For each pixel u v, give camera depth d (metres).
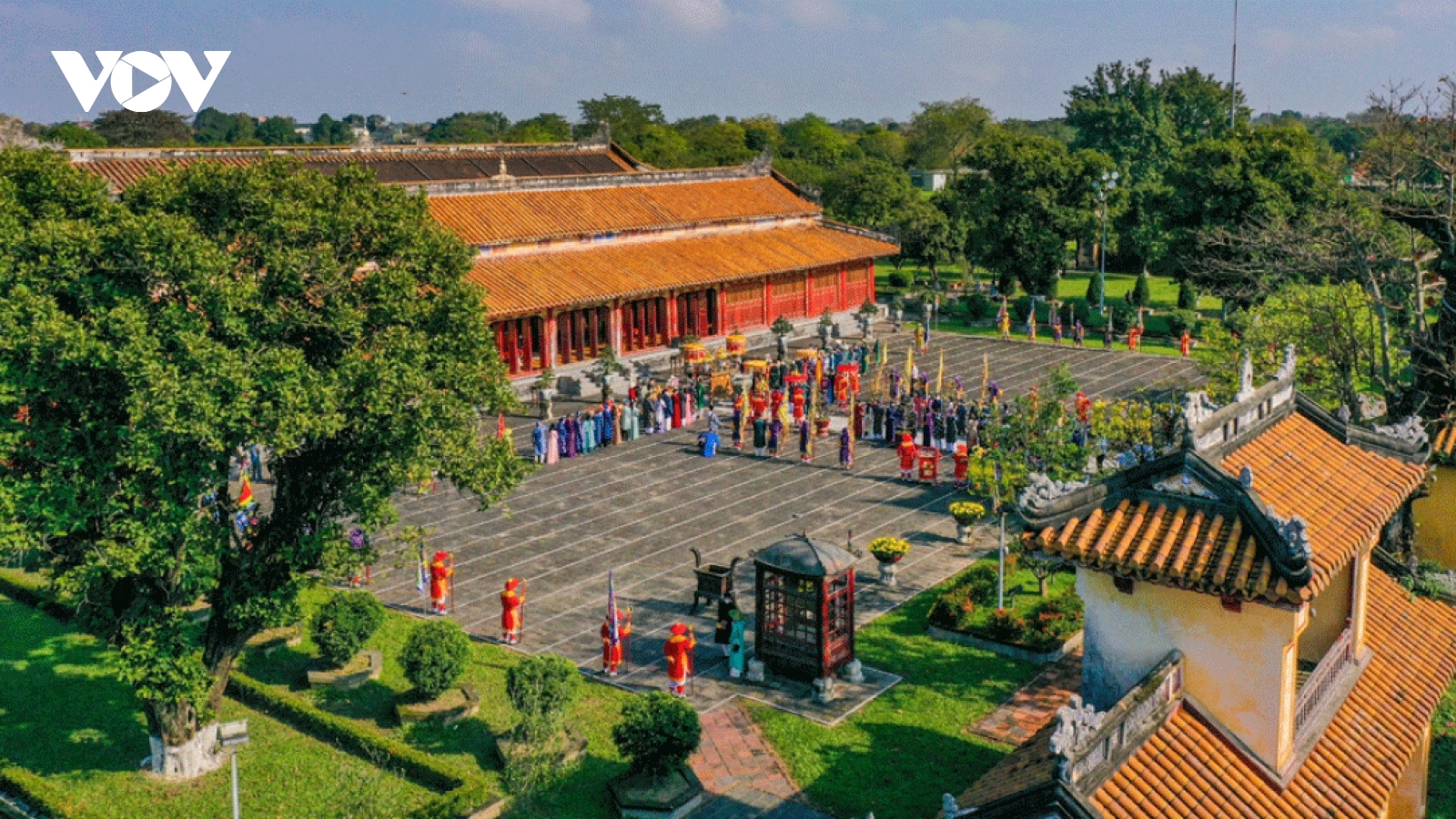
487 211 62.59
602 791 23.31
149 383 18.83
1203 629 15.14
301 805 22.22
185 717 23.09
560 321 61.03
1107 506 15.96
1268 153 73.00
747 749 24.98
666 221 69.44
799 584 27.39
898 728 25.83
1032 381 62.91
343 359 20.92
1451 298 27.30
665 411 53.06
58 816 21.42
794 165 122.44
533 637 30.56
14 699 26.64
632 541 38.16
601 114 142.12
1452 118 32.41
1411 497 22.69
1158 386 61.59
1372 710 17.81
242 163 23.00
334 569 22.34
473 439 23.45
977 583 32.38
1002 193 85.44
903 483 44.75
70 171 21.98
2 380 19.00
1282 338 36.25
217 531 21.11
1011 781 14.89
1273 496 16.16
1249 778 14.74
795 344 72.62
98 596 22.56
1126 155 119.19
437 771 22.83
